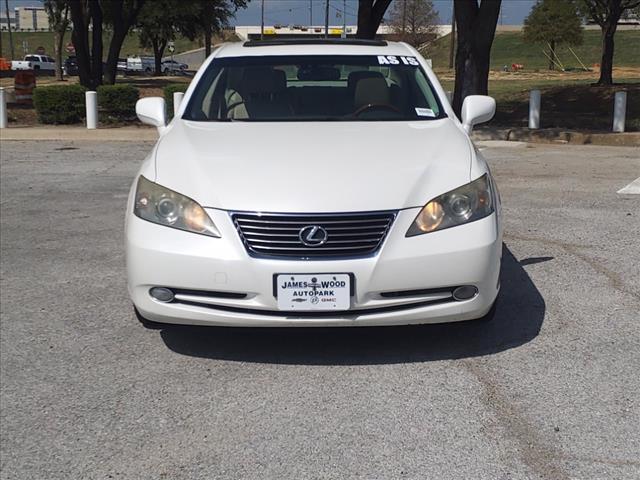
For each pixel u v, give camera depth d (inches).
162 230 163.9
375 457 134.9
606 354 175.6
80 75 999.6
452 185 165.5
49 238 294.0
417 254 158.1
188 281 160.2
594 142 581.3
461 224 162.6
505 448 136.9
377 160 171.2
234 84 220.7
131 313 208.8
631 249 262.7
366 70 222.2
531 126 641.0
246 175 165.9
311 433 143.5
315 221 157.0
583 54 3132.4
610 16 1268.5
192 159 175.2
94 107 676.7
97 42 1012.5
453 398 155.7
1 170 462.3
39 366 175.2
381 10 816.9
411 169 167.6
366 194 160.1
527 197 357.7
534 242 273.6
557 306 207.3
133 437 143.6
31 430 146.9
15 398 159.8
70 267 254.5
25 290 230.7
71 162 494.9
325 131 191.8
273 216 157.5
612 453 134.6
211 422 148.3
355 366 171.2
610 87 1133.1
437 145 181.2
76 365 175.3
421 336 187.0
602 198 352.2
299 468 132.0
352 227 157.8
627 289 220.8
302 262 156.5
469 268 160.9
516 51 3331.7
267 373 168.7
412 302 161.2
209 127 199.6
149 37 2476.6
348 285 156.9
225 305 160.7
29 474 132.3
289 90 218.8
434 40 3105.3
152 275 163.0
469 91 663.1
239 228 159.5
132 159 507.5
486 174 174.7
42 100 725.3
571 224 300.4
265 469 132.0
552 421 145.9
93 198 371.2
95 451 139.0
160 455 137.3
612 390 157.8
